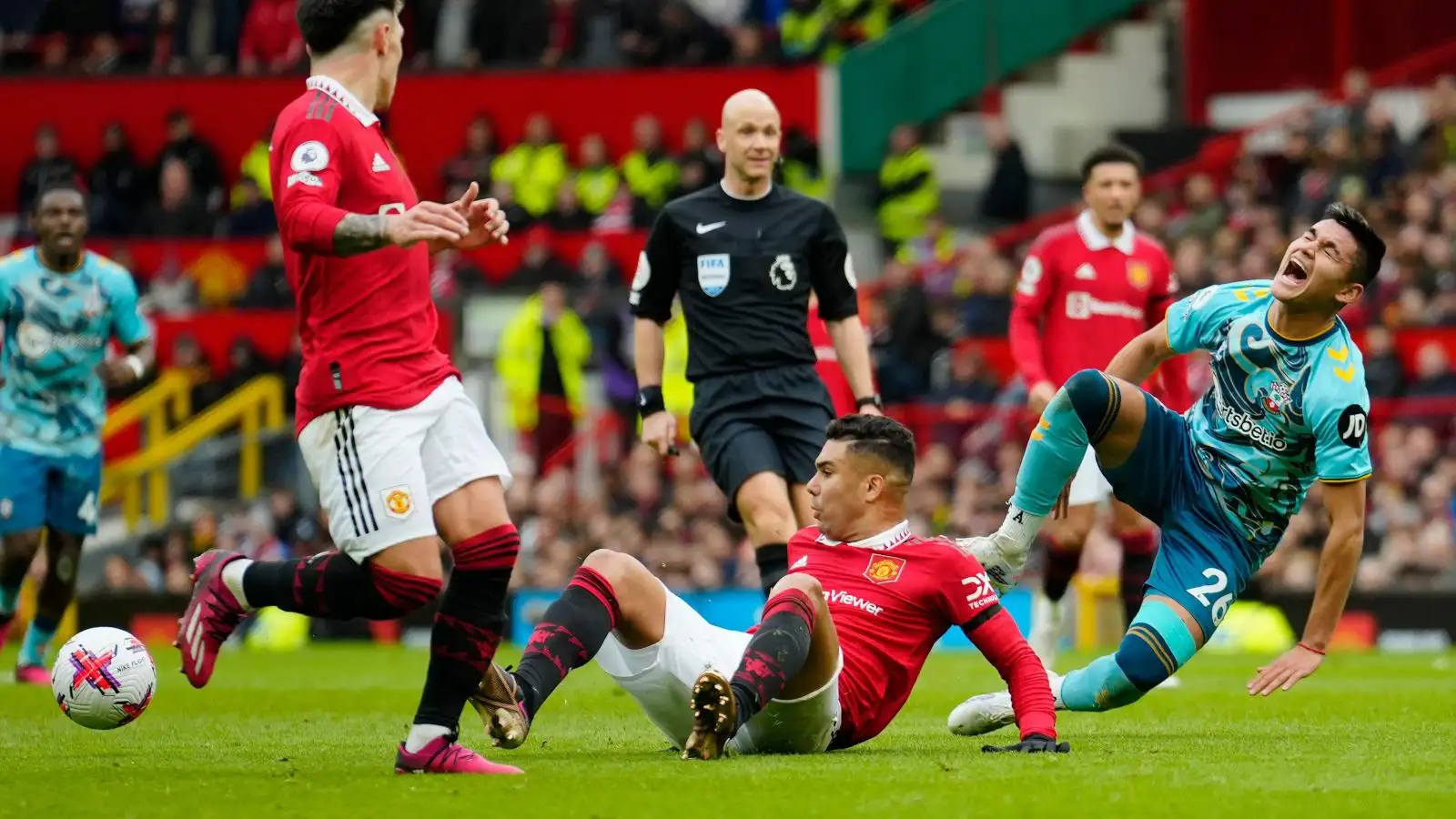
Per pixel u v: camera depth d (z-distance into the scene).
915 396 66.94
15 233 82.88
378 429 17.86
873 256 82.50
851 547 20.77
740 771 18.22
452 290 75.81
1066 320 36.78
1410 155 73.50
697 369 29.42
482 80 87.75
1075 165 85.88
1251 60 88.88
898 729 25.16
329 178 17.75
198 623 18.50
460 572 18.23
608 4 89.88
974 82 85.69
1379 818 15.20
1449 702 30.83
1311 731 24.61
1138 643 22.27
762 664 18.70
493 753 21.20
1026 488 22.81
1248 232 71.50
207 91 88.69
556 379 66.75
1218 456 22.80
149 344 39.88
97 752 22.27
